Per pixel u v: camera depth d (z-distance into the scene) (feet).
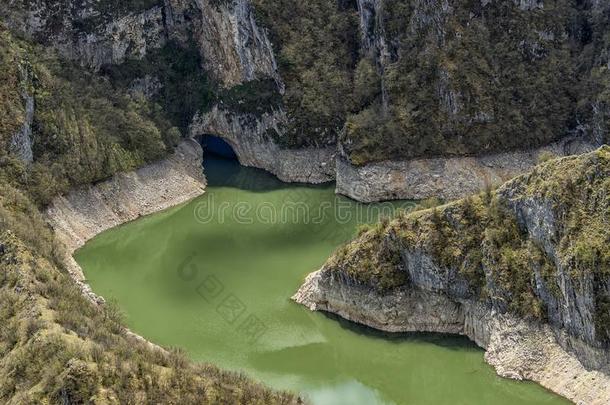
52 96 444.55
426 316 289.53
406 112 489.26
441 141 481.87
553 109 500.74
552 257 260.42
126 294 357.82
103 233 427.74
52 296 263.90
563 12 526.57
